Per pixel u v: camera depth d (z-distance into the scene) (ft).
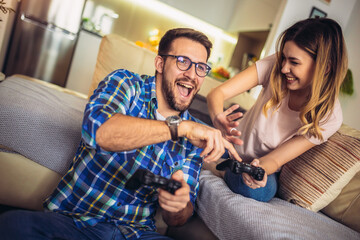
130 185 2.43
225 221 3.23
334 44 3.32
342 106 9.85
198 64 3.02
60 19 11.98
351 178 4.23
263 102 4.04
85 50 12.62
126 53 5.68
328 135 3.89
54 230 2.51
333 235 3.24
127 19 14.97
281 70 3.57
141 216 3.14
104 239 2.80
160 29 15.69
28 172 3.76
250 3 14.16
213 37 16.44
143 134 2.39
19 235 2.27
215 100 3.99
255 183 3.25
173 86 3.05
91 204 2.91
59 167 3.77
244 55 15.28
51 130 3.75
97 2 14.21
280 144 3.99
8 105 3.68
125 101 2.82
